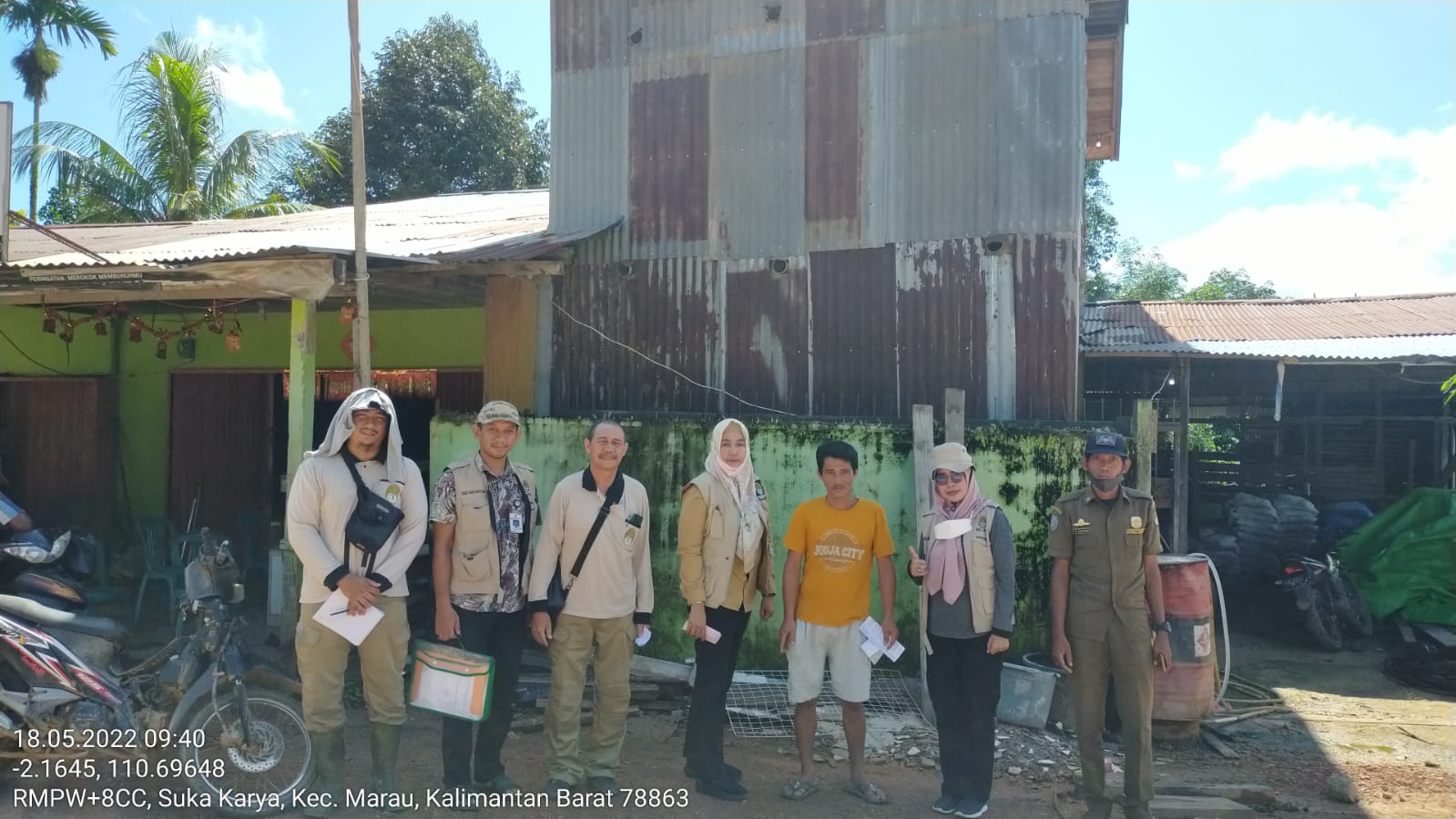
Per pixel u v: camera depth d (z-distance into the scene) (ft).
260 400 34.68
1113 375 37.78
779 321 25.59
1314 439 36.19
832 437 21.97
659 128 26.96
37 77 62.80
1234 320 35.86
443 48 68.13
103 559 30.14
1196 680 18.29
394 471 13.89
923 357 24.23
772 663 21.70
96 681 14.66
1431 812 15.52
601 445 14.57
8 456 35.60
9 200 22.44
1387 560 28.35
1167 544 30.01
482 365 32.14
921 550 15.60
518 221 30.94
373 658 13.83
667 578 22.58
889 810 14.98
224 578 14.90
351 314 23.34
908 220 24.44
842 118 25.14
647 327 26.78
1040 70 23.43
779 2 25.85
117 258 21.81
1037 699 18.51
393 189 66.18
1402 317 34.37
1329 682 23.71
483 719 13.97
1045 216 23.32
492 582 14.39
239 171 58.75
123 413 35.63
